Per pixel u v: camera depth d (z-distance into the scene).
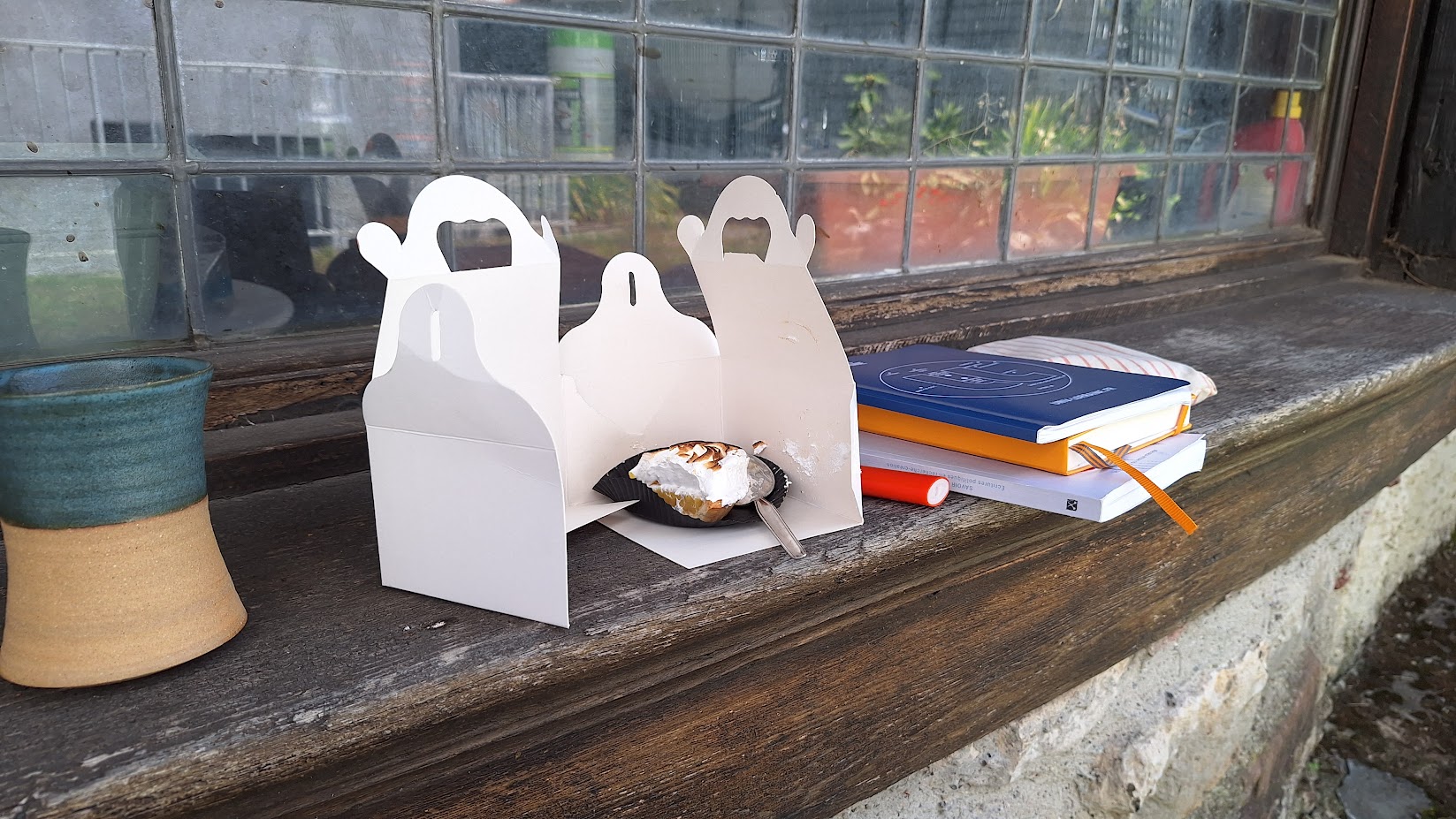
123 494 0.51
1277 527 1.43
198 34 0.82
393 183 0.97
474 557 0.62
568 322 1.10
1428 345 1.57
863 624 0.81
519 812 0.63
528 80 1.04
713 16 1.19
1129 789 1.31
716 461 0.76
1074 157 1.73
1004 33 1.54
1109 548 1.08
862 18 1.35
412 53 0.95
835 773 0.84
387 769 0.56
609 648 0.61
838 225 1.42
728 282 0.80
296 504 0.81
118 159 0.81
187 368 0.57
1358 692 2.01
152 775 0.47
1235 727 1.54
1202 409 1.18
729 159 1.27
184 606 0.55
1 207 0.76
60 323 0.81
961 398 0.91
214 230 0.87
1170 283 1.89
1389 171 2.20
